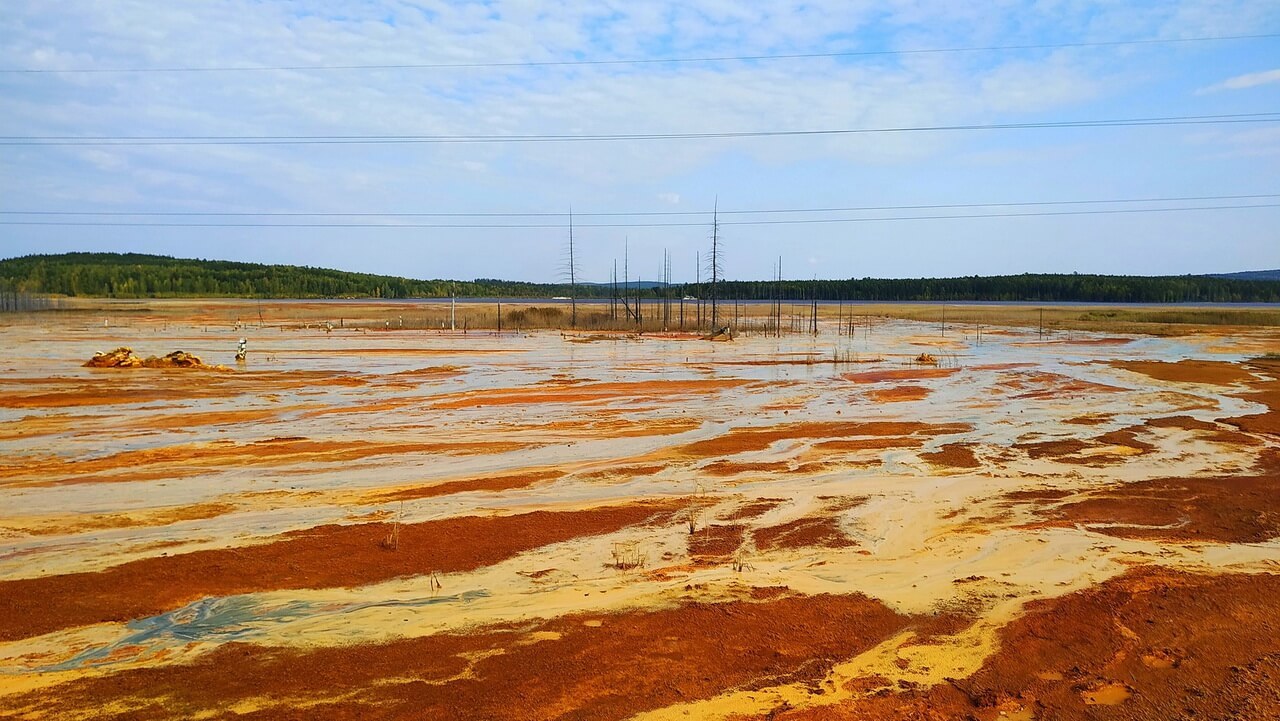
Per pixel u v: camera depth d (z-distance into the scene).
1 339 52.41
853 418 22.84
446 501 13.53
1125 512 12.94
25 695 6.66
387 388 29.48
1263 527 12.02
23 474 15.28
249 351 45.75
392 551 10.73
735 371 36.69
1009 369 37.69
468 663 7.34
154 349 45.94
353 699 6.62
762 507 13.23
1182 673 7.24
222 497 13.66
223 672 7.12
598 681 6.98
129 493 13.88
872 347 52.56
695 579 9.70
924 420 22.45
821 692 6.82
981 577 9.80
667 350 49.56
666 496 13.95
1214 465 16.55
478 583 9.57
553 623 8.30
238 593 9.17
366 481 14.95
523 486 14.64
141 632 8.06
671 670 7.20
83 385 28.86
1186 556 10.64
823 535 11.70
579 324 76.31
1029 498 13.86
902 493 14.20
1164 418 22.67
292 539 11.26
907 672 7.23
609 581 9.67
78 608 8.67
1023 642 7.88
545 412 23.75
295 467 16.11
